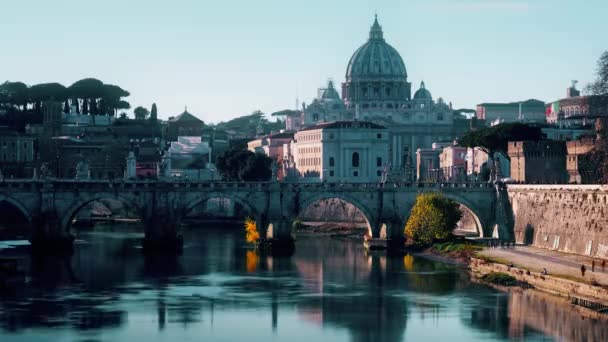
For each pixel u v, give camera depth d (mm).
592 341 192875
